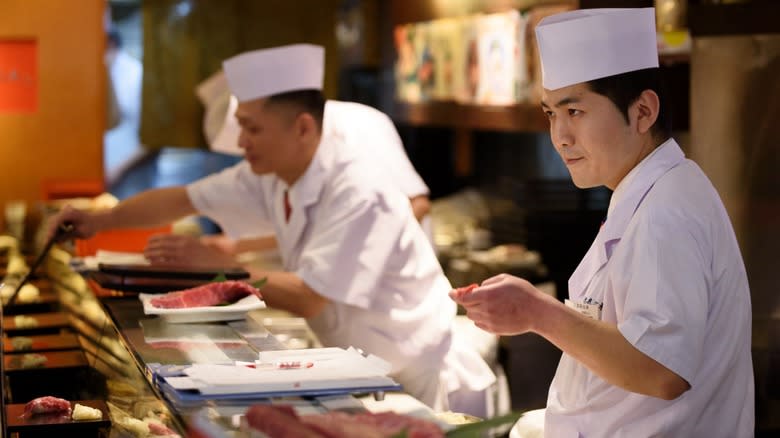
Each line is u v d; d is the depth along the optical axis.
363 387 2.01
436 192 6.78
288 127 3.41
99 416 2.28
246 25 6.55
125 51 7.00
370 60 6.85
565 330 2.10
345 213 3.34
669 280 2.08
